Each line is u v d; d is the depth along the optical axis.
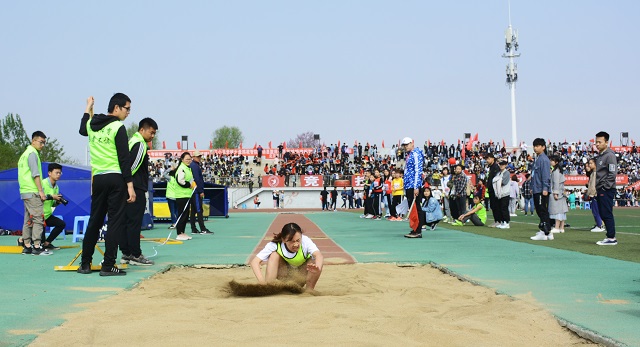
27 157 10.32
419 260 9.18
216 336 4.10
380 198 25.59
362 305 5.43
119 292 6.27
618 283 6.69
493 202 17.59
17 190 16.55
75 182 16.52
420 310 5.17
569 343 4.06
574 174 61.50
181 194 14.12
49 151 61.44
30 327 4.46
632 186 55.59
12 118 61.97
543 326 4.50
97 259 9.64
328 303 5.45
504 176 17.30
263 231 17.67
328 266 8.80
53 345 3.95
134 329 4.31
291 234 6.55
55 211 16.41
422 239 13.59
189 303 5.50
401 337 4.09
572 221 21.83
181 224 14.17
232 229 18.83
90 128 7.77
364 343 3.89
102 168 7.66
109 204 7.68
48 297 5.89
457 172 19.22
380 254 10.32
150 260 9.33
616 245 11.33
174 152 67.19
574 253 9.95
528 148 67.94
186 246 12.32
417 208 13.96
